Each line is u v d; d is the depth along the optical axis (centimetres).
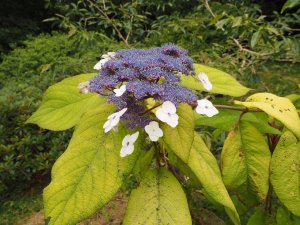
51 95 36
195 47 100
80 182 27
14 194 104
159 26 117
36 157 104
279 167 34
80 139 29
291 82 104
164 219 28
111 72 30
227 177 36
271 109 30
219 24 75
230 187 36
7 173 100
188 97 27
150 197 29
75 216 26
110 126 26
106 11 115
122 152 27
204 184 28
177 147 27
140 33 113
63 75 119
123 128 29
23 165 102
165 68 29
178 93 27
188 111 29
